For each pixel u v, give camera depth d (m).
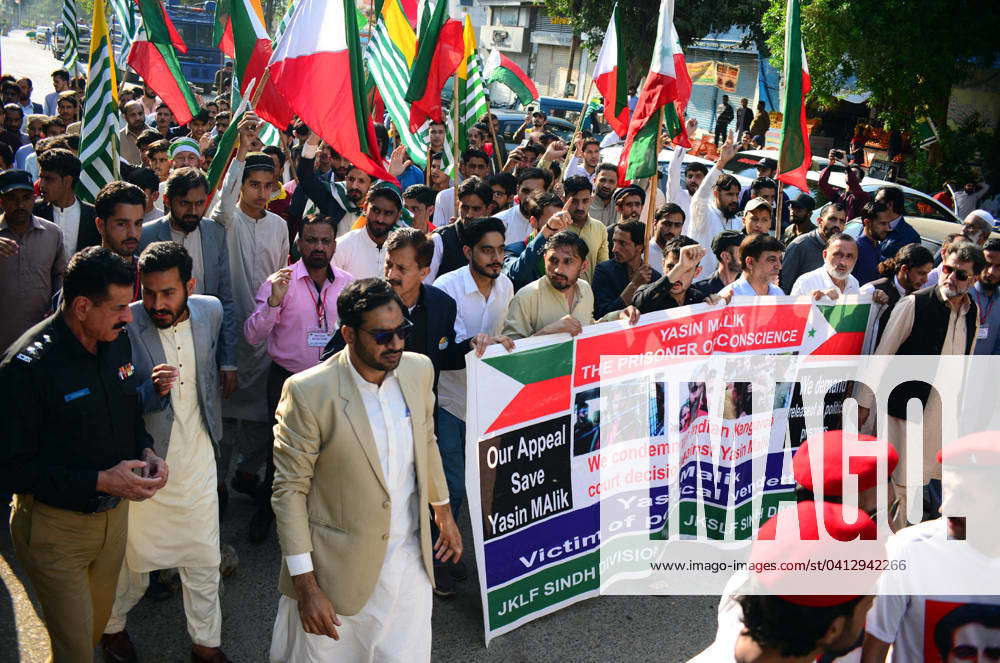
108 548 3.35
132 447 3.39
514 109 22.11
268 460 4.98
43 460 3.14
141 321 3.74
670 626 4.46
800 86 6.82
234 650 4.02
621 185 7.63
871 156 19.50
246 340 5.16
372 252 5.68
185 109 9.46
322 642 3.27
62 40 49.25
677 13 22.48
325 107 6.09
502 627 4.27
